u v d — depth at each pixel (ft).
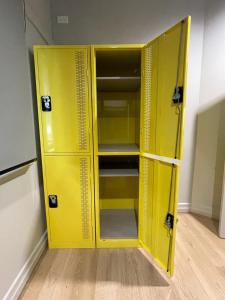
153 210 4.63
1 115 3.06
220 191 6.36
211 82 6.07
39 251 4.87
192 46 6.08
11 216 3.67
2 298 3.35
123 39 6.10
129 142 6.49
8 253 3.56
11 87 3.38
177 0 5.88
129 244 5.23
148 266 4.58
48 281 4.17
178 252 4.98
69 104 4.54
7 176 3.51
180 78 3.52
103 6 5.95
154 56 4.16
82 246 5.23
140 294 3.84
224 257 4.82
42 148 4.71
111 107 6.32
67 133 4.66
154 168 4.49
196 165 6.71
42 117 4.57
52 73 4.41
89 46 4.31
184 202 6.97
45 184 4.87
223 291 3.90
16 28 3.55
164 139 4.09
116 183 6.78
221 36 5.73
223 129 6.07
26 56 4.04
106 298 3.77
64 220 5.08
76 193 4.95
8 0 3.26
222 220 5.45
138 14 5.99
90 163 4.83
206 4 5.81
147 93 4.50
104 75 6.10
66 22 5.99
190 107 6.43
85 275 4.32
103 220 6.18
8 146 3.28
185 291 3.90
